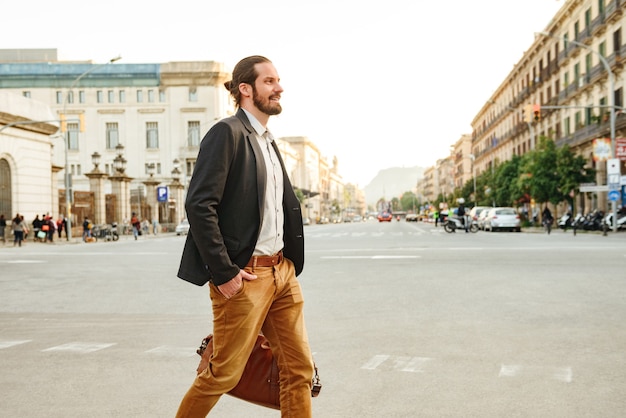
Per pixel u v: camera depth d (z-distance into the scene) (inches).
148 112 2536.9
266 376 106.3
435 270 458.0
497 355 196.2
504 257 557.0
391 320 261.1
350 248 749.3
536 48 2151.8
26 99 1280.8
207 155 98.9
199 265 101.3
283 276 106.0
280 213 107.5
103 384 169.5
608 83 1469.0
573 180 1357.0
